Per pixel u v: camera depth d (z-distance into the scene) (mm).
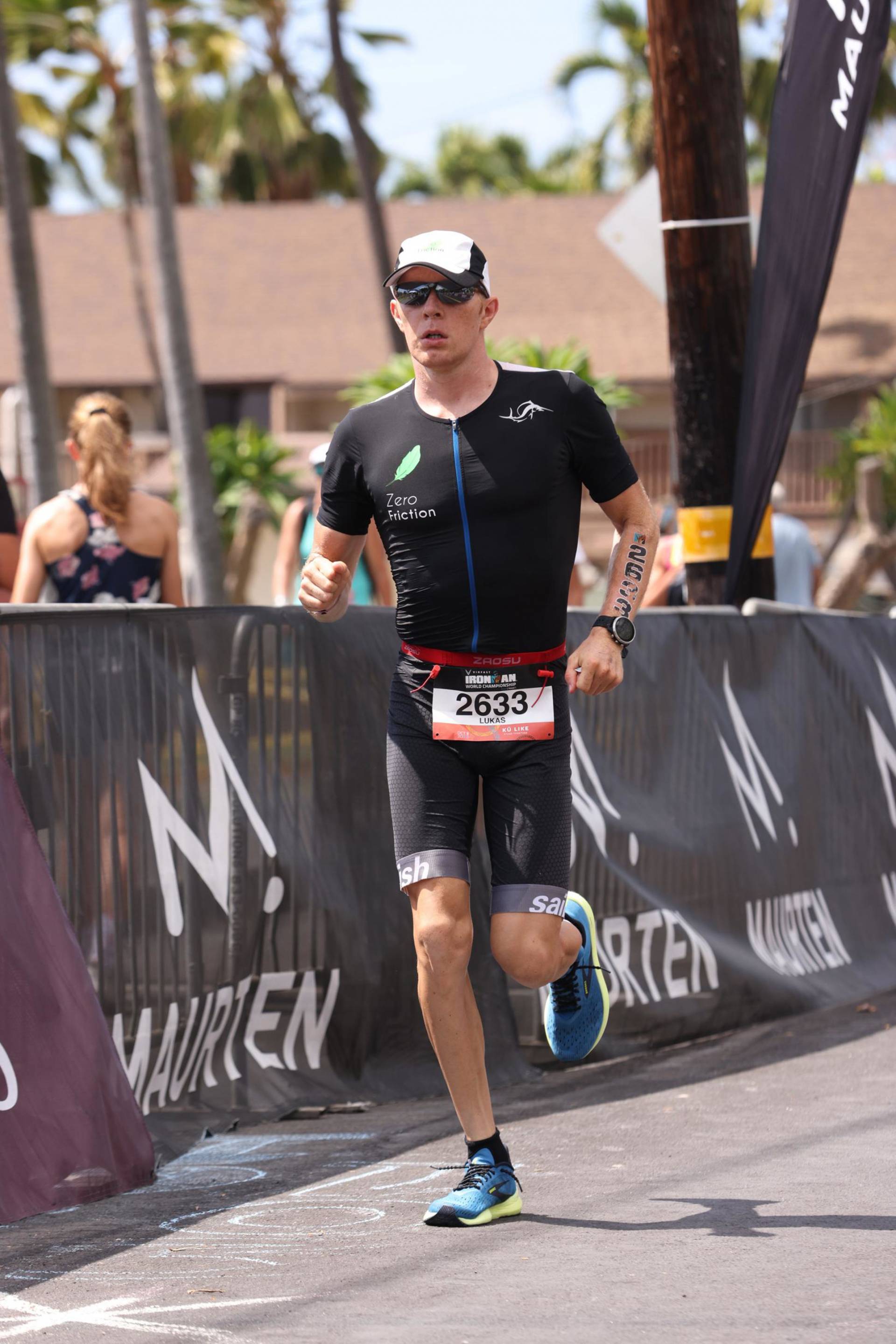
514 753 7062
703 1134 8523
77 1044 7453
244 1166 8023
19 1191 7051
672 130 13414
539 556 7004
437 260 6879
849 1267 6199
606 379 32375
